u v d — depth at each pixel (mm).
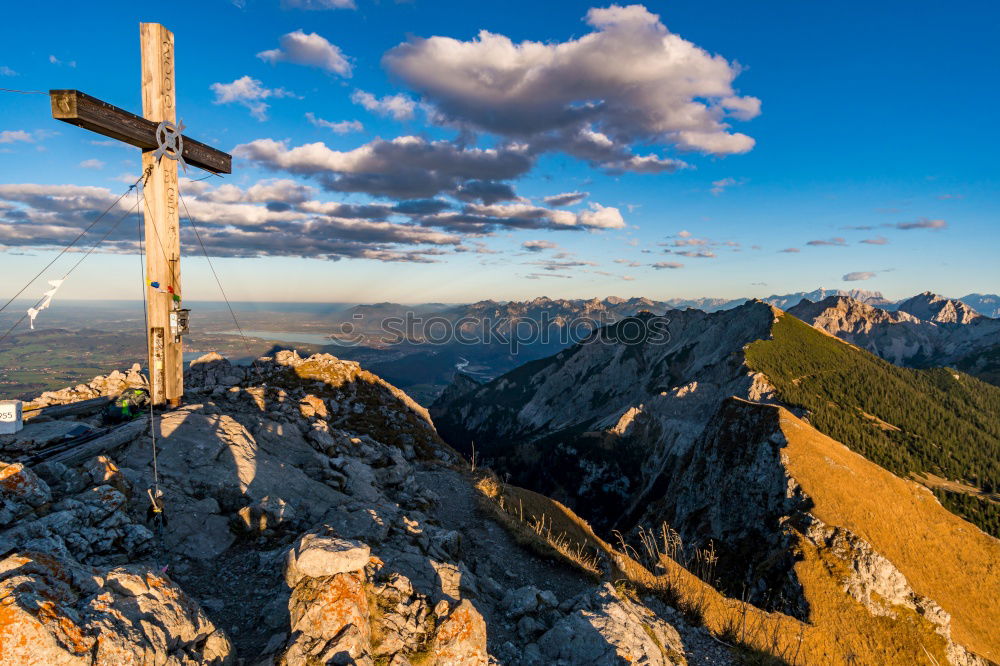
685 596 16141
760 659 12719
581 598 13000
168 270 15297
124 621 6066
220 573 10305
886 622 49719
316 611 7918
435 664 8219
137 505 11008
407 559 11727
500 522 20406
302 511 13453
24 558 6230
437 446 33875
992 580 57906
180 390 16391
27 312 10258
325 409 28781
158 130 13977
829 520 61219
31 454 11516
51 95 11289
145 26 13969
